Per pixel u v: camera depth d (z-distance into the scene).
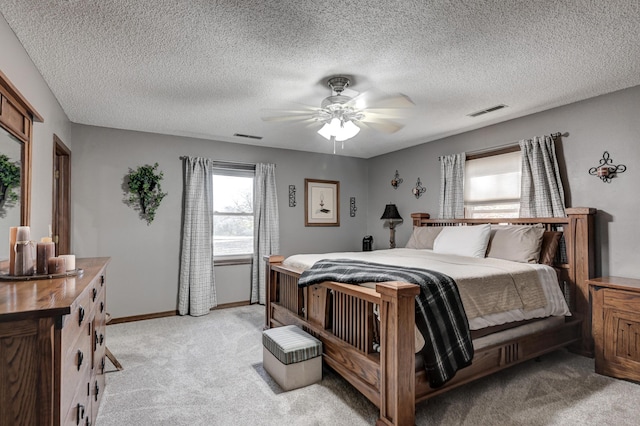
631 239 2.92
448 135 4.54
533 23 1.99
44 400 1.09
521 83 2.85
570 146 3.32
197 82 2.81
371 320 2.19
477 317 2.31
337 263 2.88
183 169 4.62
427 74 2.66
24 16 1.89
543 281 2.81
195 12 1.87
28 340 1.08
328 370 2.76
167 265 4.48
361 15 1.90
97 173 4.09
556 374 2.65
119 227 4.20
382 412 1.92
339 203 5.88
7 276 1.62
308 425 2.00
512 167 3.84
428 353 1.97
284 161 5.38
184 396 2.34
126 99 3.20
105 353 2.64
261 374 2.68
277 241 5.16
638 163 2.88
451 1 1.78
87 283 1.53
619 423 2.01
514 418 2.05
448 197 4.47
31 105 2.34
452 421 2.01
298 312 3.12
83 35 2.10
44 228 2.72
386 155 5.70
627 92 2.96
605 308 2.65
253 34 2.09
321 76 2.70
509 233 3.36
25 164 2.15
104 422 2.04
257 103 3.31
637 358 2.48
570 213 3.15
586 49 2.29
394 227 5.47
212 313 4.53
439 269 2.58
